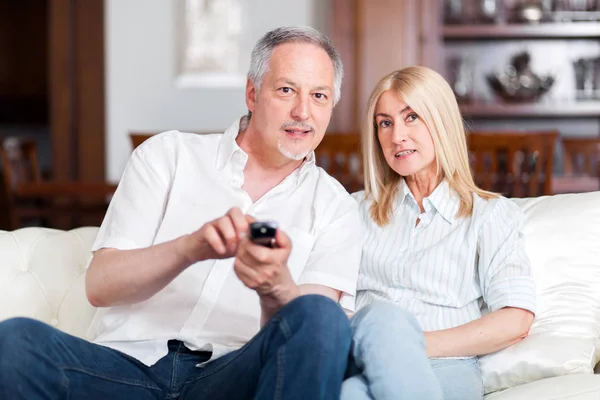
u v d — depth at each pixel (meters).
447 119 2.08
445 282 1.99
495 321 1.86
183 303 1.83
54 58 5.47
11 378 1.43
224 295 1.84
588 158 4.60
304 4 5.50
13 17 7.63
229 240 1.50
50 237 2.17
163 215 1.88
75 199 5.24
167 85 5.54
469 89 5.39
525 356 1.85
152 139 1.94
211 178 1.90
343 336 1.46
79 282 2.08
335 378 1.44
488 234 1.98
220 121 5.55
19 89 7.66
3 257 2.10
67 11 5.46
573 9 5.44
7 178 4.61
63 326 2.06
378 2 5.15
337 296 1.91
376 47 5.16
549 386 1.70
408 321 1.62
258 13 5.52
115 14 5.50
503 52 5.58
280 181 1.97
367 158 2.17
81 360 1.58
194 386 1.69
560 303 1.98
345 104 5.16
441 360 1.85
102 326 1.81
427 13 5.17
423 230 2.06
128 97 5.53
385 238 2.09
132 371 1.67
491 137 3.36
